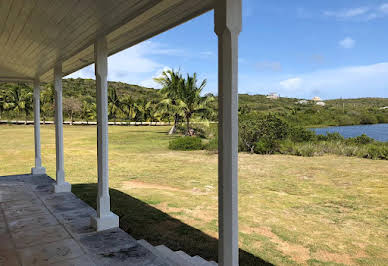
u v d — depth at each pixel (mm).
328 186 7246
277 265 3305
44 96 37281
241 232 4305
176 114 22594
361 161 10977
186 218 4902
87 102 44375
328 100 80500
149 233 4250
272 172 8984
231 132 2139
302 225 4613
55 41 3816
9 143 17453
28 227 3930
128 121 38875
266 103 67250
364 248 3781
